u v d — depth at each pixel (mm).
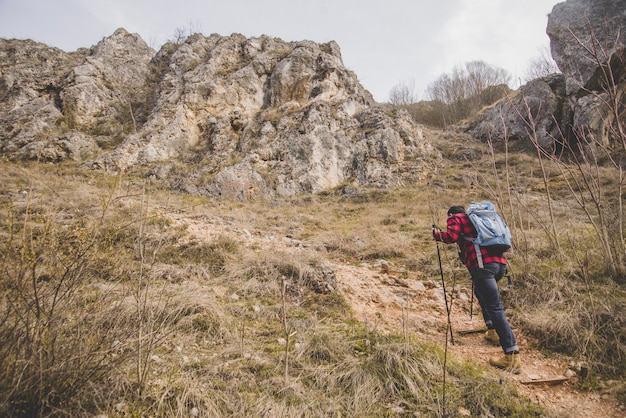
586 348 3316
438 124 32625
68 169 13430
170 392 2355
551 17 17828
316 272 4695
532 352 3438
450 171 17594
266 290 4316
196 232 6238
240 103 18703
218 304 3738
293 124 16922
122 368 2432
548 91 18750
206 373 2637
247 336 3279
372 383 2682
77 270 2490
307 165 15648
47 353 2037
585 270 4402
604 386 2850
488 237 3326
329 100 19031
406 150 17609
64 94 17406
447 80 36188
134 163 14820
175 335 3098
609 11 15633
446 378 2799
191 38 22453
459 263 5812
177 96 18000
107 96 18375
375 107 20000
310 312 3896
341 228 9422
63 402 1995
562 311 3855
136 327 2727
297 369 2807
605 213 5266
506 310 4176
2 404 1760
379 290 4855
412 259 6199
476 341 3668
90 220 4957
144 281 3893
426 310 4410
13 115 16344
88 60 19047
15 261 2123
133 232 5203
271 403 2385
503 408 2531
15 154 14352
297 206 13039
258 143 16094
